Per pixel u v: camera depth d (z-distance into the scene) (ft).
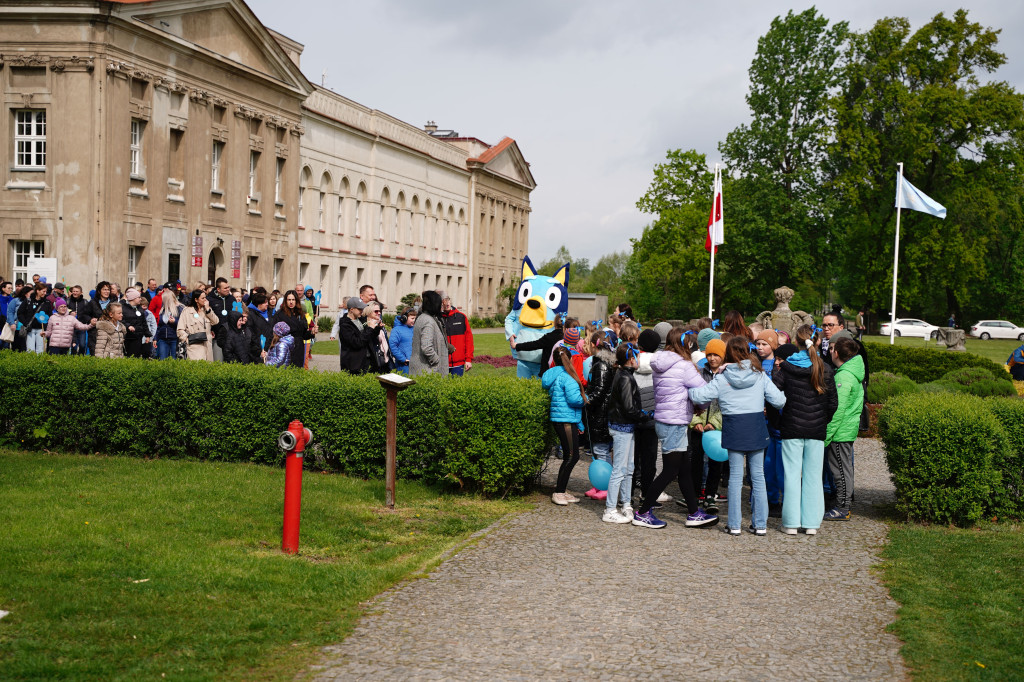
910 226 201.67
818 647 22.41
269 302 73.92
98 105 108.99
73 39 108.27
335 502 36.04
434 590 26.08
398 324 51.11
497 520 34.68
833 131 201.98
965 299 216.54
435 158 239.50
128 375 44.42
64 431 45.39
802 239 210.38
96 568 26.21
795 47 208.74
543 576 27.58
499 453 37.45
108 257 111.34
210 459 43.75
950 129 193.98
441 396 38.45
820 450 33.86
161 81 120.88
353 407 40.73
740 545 32.24
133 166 118.62
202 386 43.50
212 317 63.46
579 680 20.02
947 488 35.35
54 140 109.40
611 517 35.01
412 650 21.56
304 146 169.27
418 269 234.79
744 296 226.79
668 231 228.63
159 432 44.50
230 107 138.51
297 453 29.40
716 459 35.42
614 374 37.83
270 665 20.53
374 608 24.47
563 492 38.27
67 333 67.67
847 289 295.07
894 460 36.65
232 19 136.56
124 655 20.62
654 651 21.84
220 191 137.59
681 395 34.32
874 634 23.41
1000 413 36.17
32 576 25.29
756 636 23.04
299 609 23.97
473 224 272.10
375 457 40.57
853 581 27.94
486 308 287.28
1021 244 258.78
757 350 38.93
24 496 34.76
